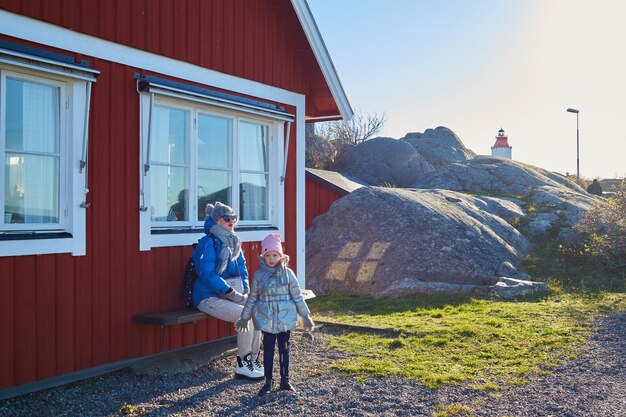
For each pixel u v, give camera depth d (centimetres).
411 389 591
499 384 607
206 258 637
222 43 777
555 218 1691
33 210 573
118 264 638
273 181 866
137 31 665
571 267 1423
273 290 585
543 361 689
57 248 580
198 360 689
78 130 598
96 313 617
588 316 941
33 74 567
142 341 664
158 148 697
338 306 1116
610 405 540
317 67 916
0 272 536
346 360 701
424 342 785
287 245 881
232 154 795
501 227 1538
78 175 599
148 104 670
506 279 1244
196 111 741
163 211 704
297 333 842
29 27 562
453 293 1199
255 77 829
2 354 538
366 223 1442
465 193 1950
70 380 596
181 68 719
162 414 525
